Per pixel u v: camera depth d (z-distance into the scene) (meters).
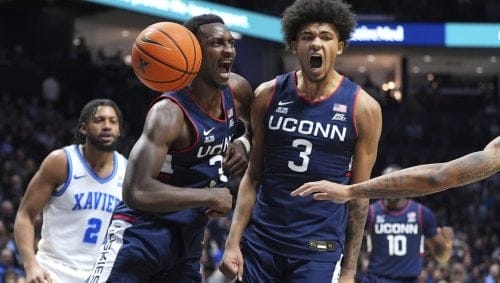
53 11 22.88
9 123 18.09
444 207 23.08
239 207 5.18
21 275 11.12
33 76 21.34
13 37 22.94
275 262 4.96
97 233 5.89
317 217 4.93
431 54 27.52
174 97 4.53
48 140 18.25
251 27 22.33
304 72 4.91
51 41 23.09
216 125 4.61
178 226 4.64
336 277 4.96
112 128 5.85
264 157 5.13
